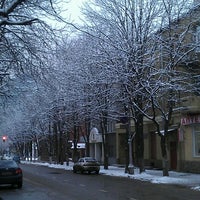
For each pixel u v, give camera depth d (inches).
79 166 1525.6
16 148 4158.5
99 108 1358.3
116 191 821.9
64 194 776.3
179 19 1114.1
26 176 1354.6
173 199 683.4
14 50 494.9
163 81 1116.5
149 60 1121.4
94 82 1219.2
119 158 2000.5
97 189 869.2
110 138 2151.8
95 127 2308.1
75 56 1332.4
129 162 1365.7
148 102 1208.8
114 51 1143.6
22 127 2763.3
